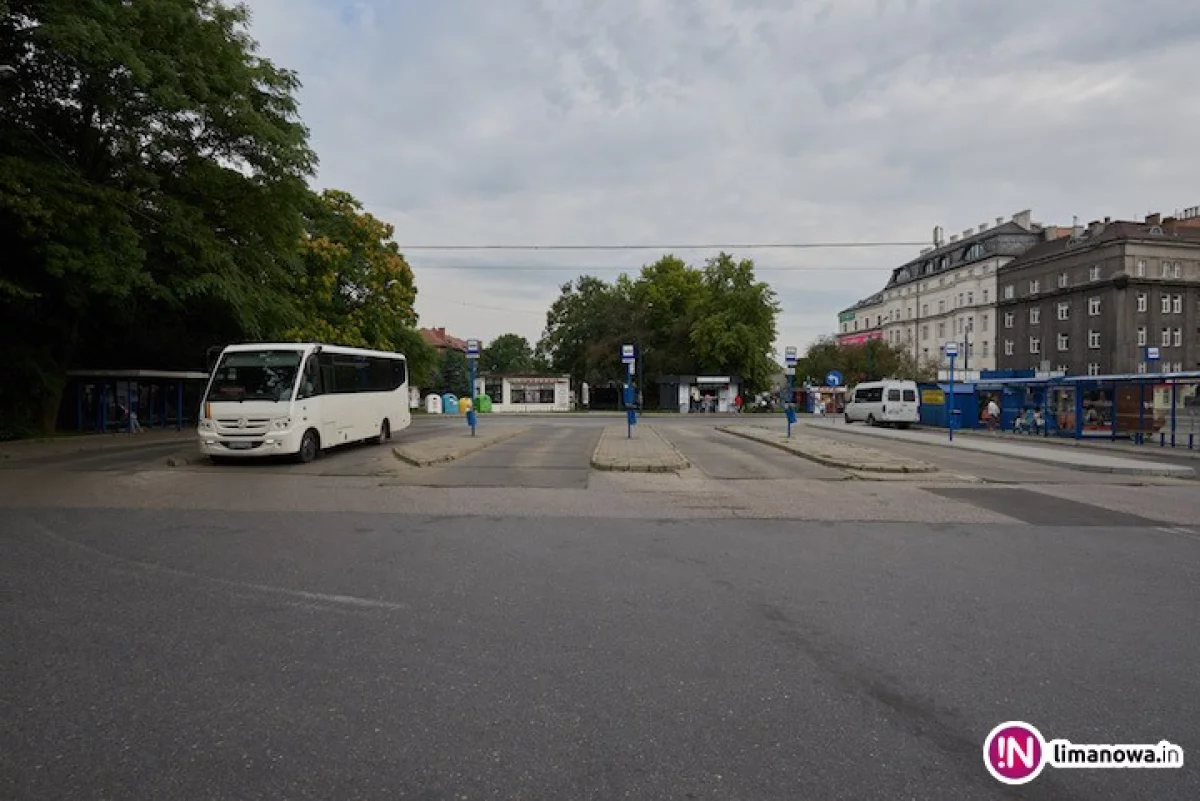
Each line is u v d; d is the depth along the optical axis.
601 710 3.69
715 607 5.46
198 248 20.12
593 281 77.62
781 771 3.11
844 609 5.44
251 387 15.22
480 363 113.69
